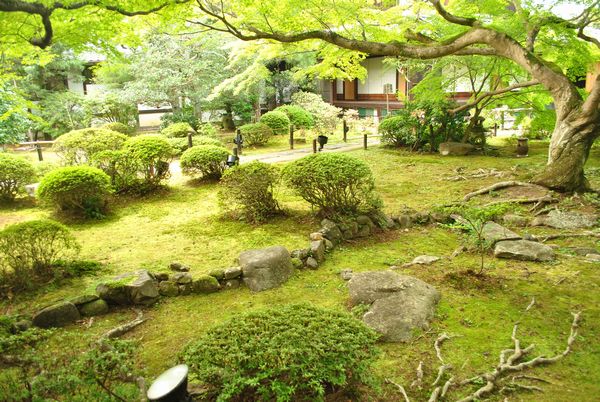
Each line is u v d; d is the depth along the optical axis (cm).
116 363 290
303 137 1731
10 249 478
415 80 2097
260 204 704
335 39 832
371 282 439
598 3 844
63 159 1102
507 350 348
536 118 1218
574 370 327
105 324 415
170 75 1695
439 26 1102
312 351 261
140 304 447
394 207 753
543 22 882
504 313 409
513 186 823
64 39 529
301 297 457
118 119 1802
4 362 324
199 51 1764
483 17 1076
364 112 2356
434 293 432
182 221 727
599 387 307
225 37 1766
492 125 1734
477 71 1231
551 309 414
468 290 453
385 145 1421
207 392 288
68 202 766
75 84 2023
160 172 925
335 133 1836
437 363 338
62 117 1747
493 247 561
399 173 1031
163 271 515
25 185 927
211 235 648
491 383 308
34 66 1672
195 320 420
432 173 1019
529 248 541
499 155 1221
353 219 630
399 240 614
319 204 664
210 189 938
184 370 247
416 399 299
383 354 348
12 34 477
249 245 600
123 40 646
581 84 1677
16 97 599
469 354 349
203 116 2345
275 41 906
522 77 1366
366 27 829
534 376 320
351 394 295
